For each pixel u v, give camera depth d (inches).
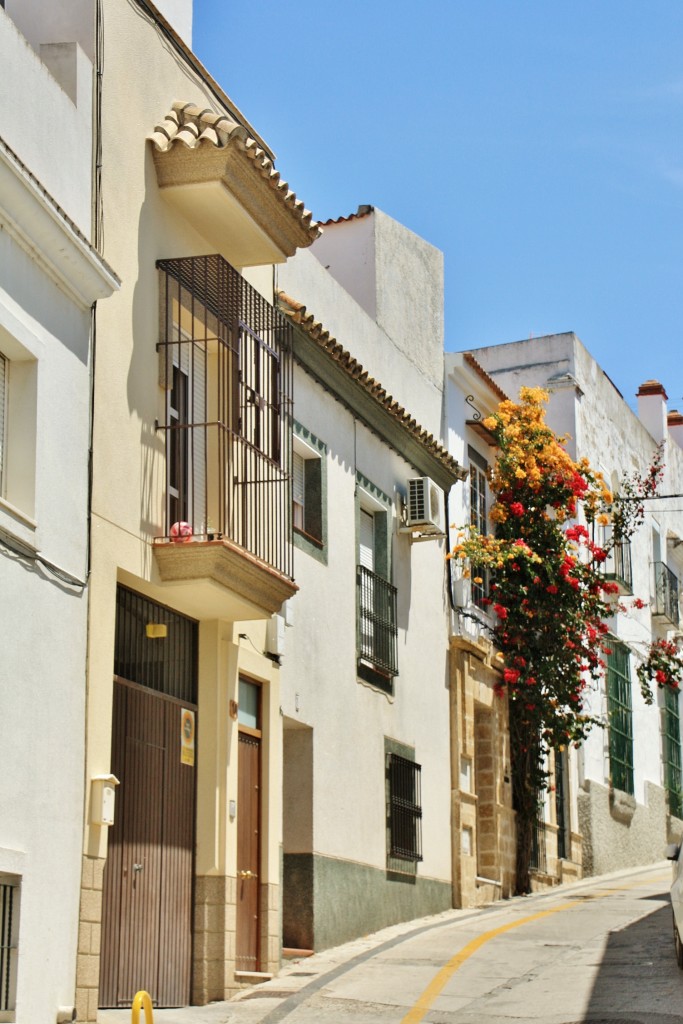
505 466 928.3
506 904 824.9
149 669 496.1
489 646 893.2
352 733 689.6
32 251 416.5
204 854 515.2
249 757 570.6
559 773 1022.4
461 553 856.3
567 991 501.0
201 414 534.3
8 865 383.2
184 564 482.9
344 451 713.0
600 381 1224.8
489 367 1173.1
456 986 520.7
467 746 844.0
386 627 741.9
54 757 414.0
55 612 420.5
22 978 388.2
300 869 629.6
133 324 484.4
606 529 1187.9
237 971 527.2
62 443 432.1
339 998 501.7
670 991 487.5
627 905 780.0
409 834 746.2
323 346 667.4
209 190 513.0
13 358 418.6
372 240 831.7
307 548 657.0
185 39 607.2
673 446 1477.6
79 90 461.7
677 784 1337.4
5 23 417.4
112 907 457.7
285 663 619.8
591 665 916.6
